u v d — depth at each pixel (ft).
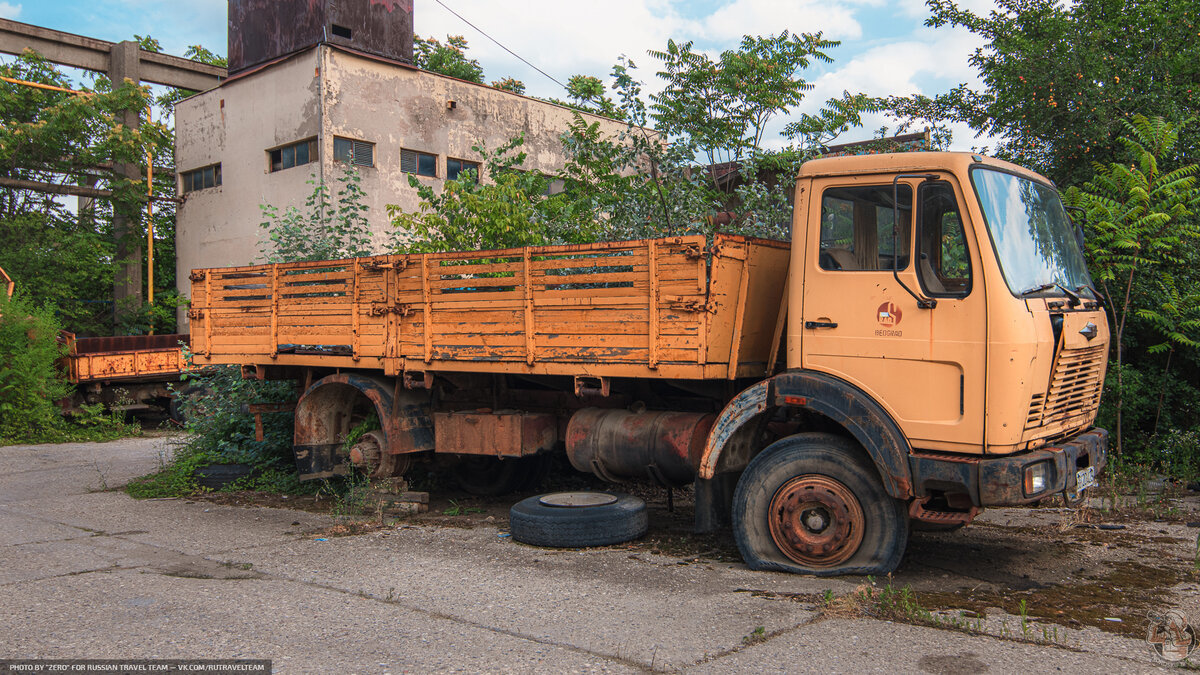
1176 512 24.04
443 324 23.91
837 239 18.33
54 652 14.02
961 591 17.21
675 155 34.19
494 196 33.68
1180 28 36.22
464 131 69.92
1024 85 35.45
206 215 71.92
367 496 26.30
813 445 18.52
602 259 20.62
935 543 21.24
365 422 27.86
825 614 15.51
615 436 22.90
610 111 39.45
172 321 80.59
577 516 21.43
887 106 41.19
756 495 19.03
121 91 73.36
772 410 19.92
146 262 83.82
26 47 72.59
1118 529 22.61
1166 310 29.12
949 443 16.90
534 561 20.06
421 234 35.37
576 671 12.97
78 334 75.97
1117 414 29.22
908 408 17.34
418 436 26.35
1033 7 39.45
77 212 80.69
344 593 17.49
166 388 56.44
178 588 17.93
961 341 16.76
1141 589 17.29
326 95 60.90
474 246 34.24
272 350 28.43
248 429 33.17
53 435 48.75
